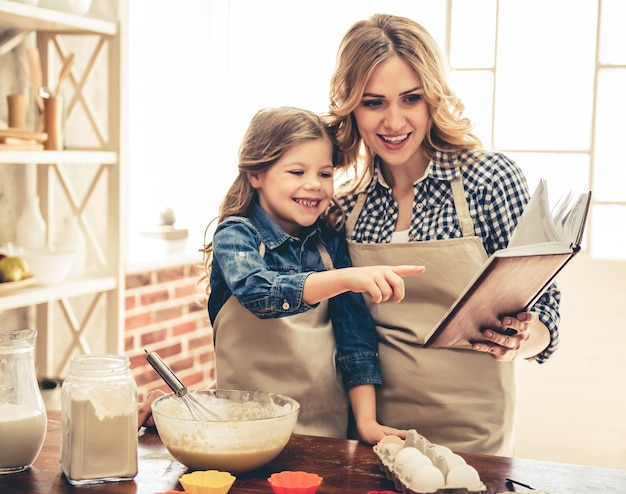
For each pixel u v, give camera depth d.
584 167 4.02
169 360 3.91
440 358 1.78
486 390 1.78
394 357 1.80
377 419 1.85
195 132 4.56
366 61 1.70
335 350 1.81
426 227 1.79
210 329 4.23
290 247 1.79
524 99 4.06
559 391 4.00
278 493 1.26
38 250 2.85
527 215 1.59
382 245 1.80
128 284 3.58
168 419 1.37
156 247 3.90
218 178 4.56
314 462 1.46
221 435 1.34
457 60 4.12
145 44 4.12
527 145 4.08
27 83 3.07
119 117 3.03
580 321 3.94
